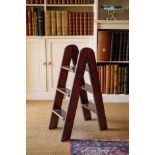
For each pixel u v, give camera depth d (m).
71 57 3.46
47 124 3.57
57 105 3.43
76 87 3.02
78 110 4.21
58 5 4.45
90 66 3.17
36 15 4.48
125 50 4.43
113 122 3.63
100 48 4.43
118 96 4.54
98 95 3.29
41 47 4.56
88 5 4.45
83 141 3.01
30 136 3.17
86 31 4.52
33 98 4.70
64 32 4.52
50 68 4.62
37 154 2.69
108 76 4.48
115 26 4.43
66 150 2.79
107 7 4.39
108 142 2.98
